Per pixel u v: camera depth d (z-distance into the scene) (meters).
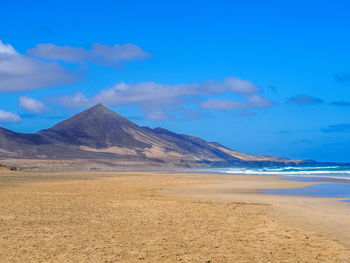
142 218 16.34
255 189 35.16
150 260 9.91
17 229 13.60
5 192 28.19
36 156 182.25
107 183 41.72
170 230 13.79
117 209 19.08
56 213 17.41
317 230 13.95
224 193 30.58
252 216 17.19
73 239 12.20
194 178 56.06
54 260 9.82
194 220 15.95
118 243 11.72
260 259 10.10
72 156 192.75
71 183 41.12
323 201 24.30
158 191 31.73
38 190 30.73
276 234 13.22
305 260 10.05
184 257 10.22
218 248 11.23
